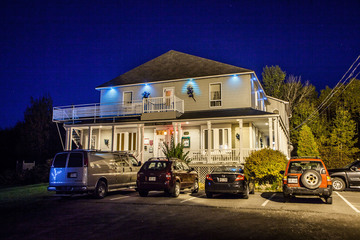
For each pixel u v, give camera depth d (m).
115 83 27.91
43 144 39.31
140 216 9.09
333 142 38.34
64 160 13.18
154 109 24.98
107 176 14.01
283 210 10.20
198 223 8.06
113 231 7.20
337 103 45.62
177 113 23.12
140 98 26.94
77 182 12.78
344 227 7.59
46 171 24.53
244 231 7.15
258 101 28.61
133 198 13.62
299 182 11.69
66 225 7.89
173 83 26.19
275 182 17.81
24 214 9.57
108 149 26.72
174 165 14.43
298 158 12.48
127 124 23.58
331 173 18.41
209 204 11.63
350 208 10.70
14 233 7.07
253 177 17.48
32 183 23.88
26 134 38.97
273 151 18.25
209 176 13.45
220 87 24.84
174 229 7.38
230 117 20.91
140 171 14.15
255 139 25.30
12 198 13.80
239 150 21.70
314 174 11.46
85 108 25.28
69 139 25.36
